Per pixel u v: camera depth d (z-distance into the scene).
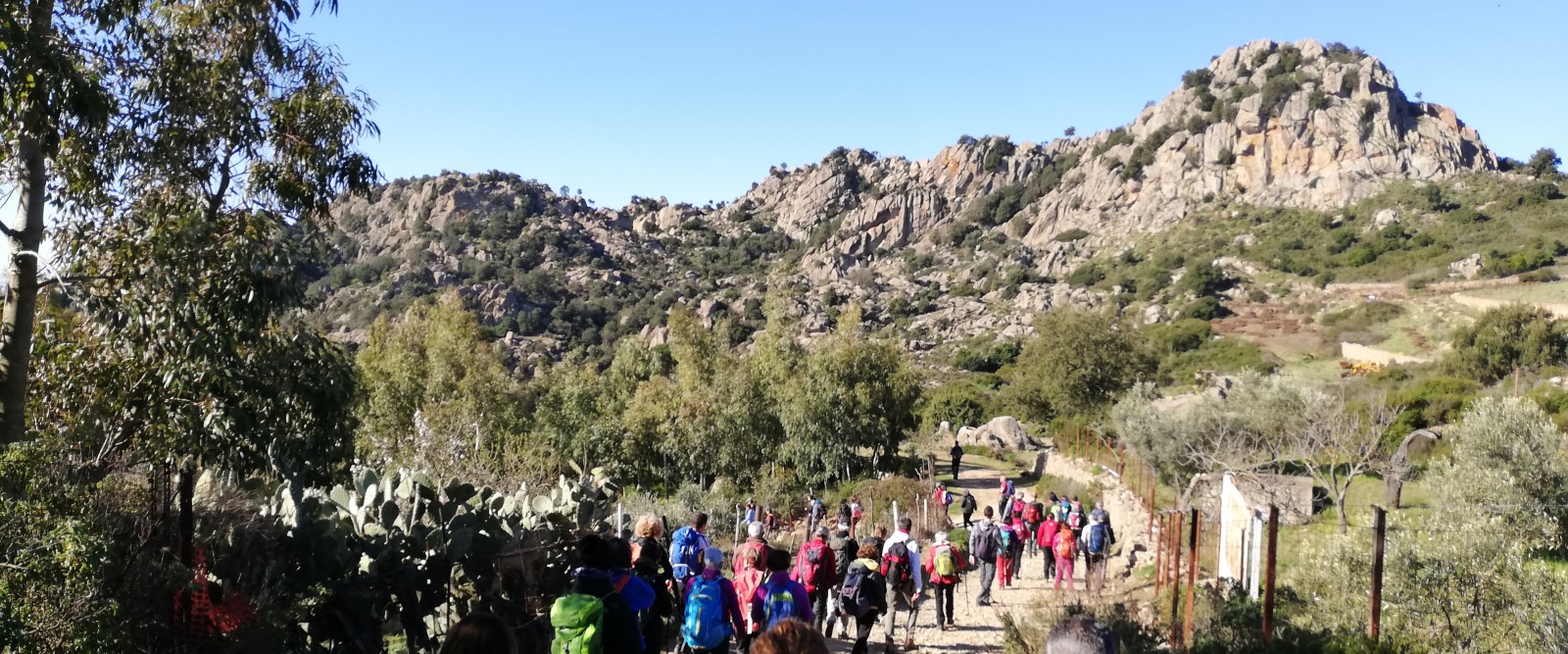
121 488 7.63
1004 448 42.72
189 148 10.55
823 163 197.25
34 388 10.02
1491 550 9.48
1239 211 122.25
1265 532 10.88
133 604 6.50
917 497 25.25
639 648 6.55
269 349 10.66
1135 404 29.19
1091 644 3.28
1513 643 8.53
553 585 10.71
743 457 35.88
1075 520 17.47
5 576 5.11
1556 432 15.25
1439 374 48.06
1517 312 47.25
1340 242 103.00
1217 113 139.12
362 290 124.38
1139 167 142.75
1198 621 9.81
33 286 9.34
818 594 10.64
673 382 44.34
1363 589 9.60
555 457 25.00
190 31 10.66
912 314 118.06
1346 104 128.88
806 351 38.66
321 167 11.20
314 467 11.16
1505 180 109.75
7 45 8.00
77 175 10.17
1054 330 43.22
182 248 9.62
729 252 169.00
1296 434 22.58
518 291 125.00
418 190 159.38
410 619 9.55
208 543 8.28
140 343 9.70
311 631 8.72
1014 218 151.75
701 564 10.02
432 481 15.71
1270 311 88.62
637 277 147.62
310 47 11.42
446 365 33.84
